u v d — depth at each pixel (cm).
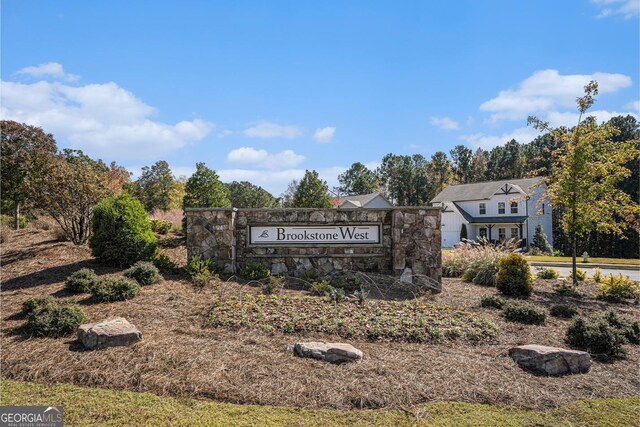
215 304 653
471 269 1041
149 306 645
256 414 374
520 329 614
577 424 369
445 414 380
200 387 412
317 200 1859
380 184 7038
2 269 865
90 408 377
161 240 1155
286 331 566
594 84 1035
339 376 438
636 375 477
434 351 518
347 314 627
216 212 896
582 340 547
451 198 3897
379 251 920
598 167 988
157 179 4625
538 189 3459
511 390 423
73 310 563
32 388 414
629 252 3484
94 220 896
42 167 1183
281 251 916
